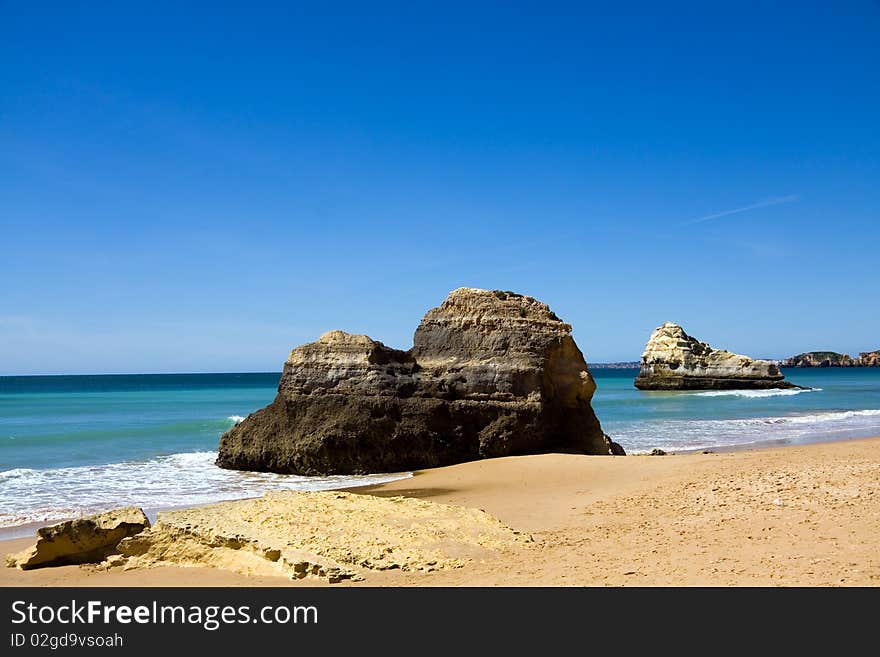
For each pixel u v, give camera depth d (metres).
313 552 11.41
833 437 38.00
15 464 29.27
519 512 16.62
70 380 179.00
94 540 12.94
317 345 30.22
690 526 13.18
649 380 107.88
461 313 30.78
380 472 26.97
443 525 13.06
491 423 28.09
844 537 10.98
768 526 12.38
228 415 57.16
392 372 29.17
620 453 30.72
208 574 11.48
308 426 27.86
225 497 21.67
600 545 12.24
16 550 14.73
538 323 29.92
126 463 29.36
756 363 103.75
